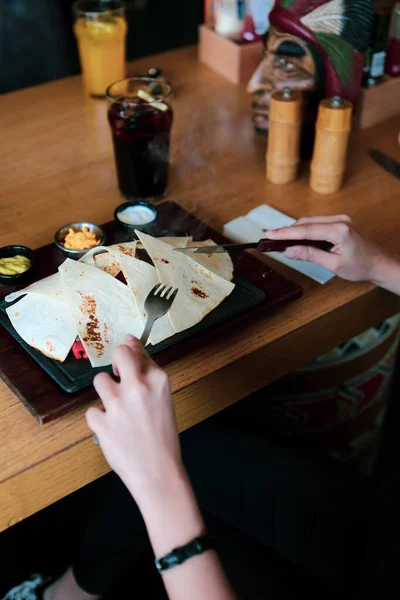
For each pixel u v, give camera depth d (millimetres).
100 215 1233
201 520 682
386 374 1448
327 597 988
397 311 1193
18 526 1539
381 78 1528
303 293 1066
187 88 1697
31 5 3125
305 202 1288
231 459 1123
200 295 967
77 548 1502
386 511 1580
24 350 907
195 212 1247
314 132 1396
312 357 1077
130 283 929
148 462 683
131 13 3561
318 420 1416
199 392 928
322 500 1070
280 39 1345
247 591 983
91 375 856
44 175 1360
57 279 968
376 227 1220
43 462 803
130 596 1410
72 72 2979
